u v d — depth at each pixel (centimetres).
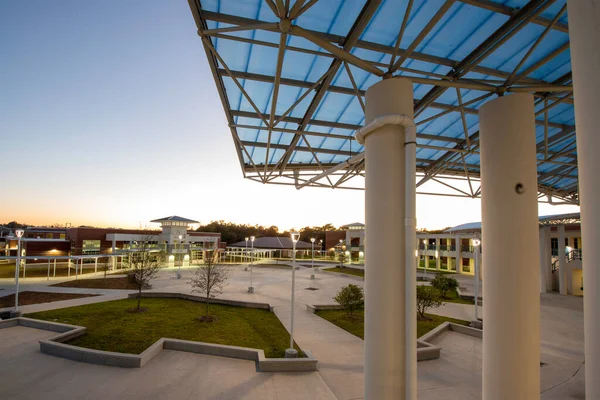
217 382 838
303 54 747
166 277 3070
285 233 10125
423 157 1486
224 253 5641
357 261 5381
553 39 671
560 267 2436
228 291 2300
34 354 994
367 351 460
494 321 476
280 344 1128
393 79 473
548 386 873
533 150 481
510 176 475
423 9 595
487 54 686
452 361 1030
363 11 600
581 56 256
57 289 2241
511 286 462
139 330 1221
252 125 1130
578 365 1027
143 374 873
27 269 3706
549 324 1534
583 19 255
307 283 2859
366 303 470
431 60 739
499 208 481
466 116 1055
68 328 1212
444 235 4225
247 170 1589
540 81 830
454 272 4000
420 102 940
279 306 1789
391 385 438
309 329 1343
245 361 980
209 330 1264
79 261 3934
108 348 1023
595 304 240
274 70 816
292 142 1239
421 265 4922
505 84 671
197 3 583
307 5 479
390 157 462
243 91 757
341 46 696
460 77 776
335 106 998
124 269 3603
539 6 559
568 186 1936
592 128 245
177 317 1452
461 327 1355
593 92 246
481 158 518
